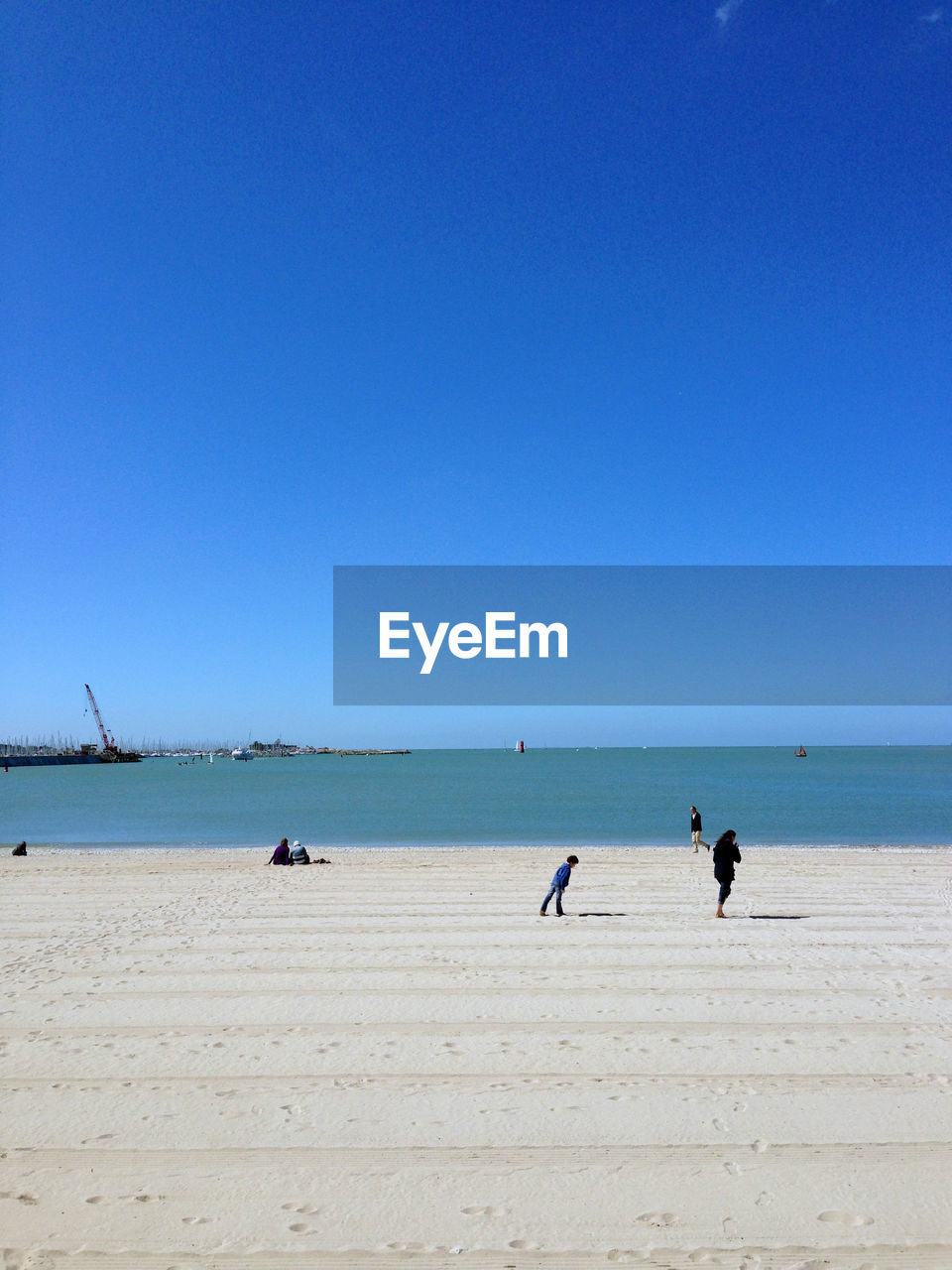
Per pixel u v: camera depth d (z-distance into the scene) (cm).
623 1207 520
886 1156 581
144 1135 617
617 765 14975
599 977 1034
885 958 1125
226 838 3491
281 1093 690
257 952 1180
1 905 1609
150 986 1003
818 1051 779
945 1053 772
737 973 1051
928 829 3616
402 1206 523
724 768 12581
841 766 13250
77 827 4031
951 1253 474
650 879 1981
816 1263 465
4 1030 848
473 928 1345
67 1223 505
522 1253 475
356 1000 945
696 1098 676
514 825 3972
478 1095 684
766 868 2181
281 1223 504
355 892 1762
